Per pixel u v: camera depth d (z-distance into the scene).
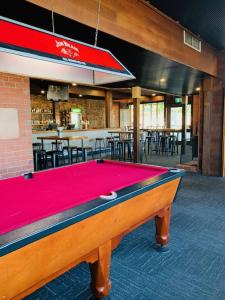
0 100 3.05
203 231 2.82
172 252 2.38
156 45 3.15
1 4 1.92
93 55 2.04
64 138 5.83
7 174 3.20
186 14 3.18
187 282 1.94
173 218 3.19
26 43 1.58
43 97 11.73
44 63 2.93
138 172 2.45
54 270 1.30
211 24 3.51
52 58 1.66
